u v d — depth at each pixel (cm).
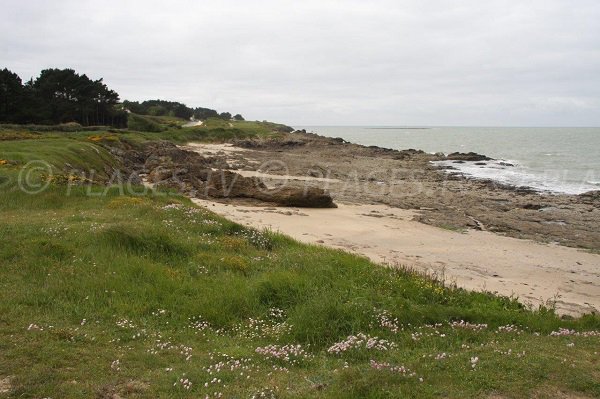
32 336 753
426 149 10000
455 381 655
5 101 6919
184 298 1025
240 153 7050
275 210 2808
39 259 1156
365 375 664
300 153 7300
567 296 1526
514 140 13362
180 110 15012
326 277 1193
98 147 4112
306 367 754
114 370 671
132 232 1358
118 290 1023
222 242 1526
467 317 1032
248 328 928
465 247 2128
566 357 752
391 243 2141
